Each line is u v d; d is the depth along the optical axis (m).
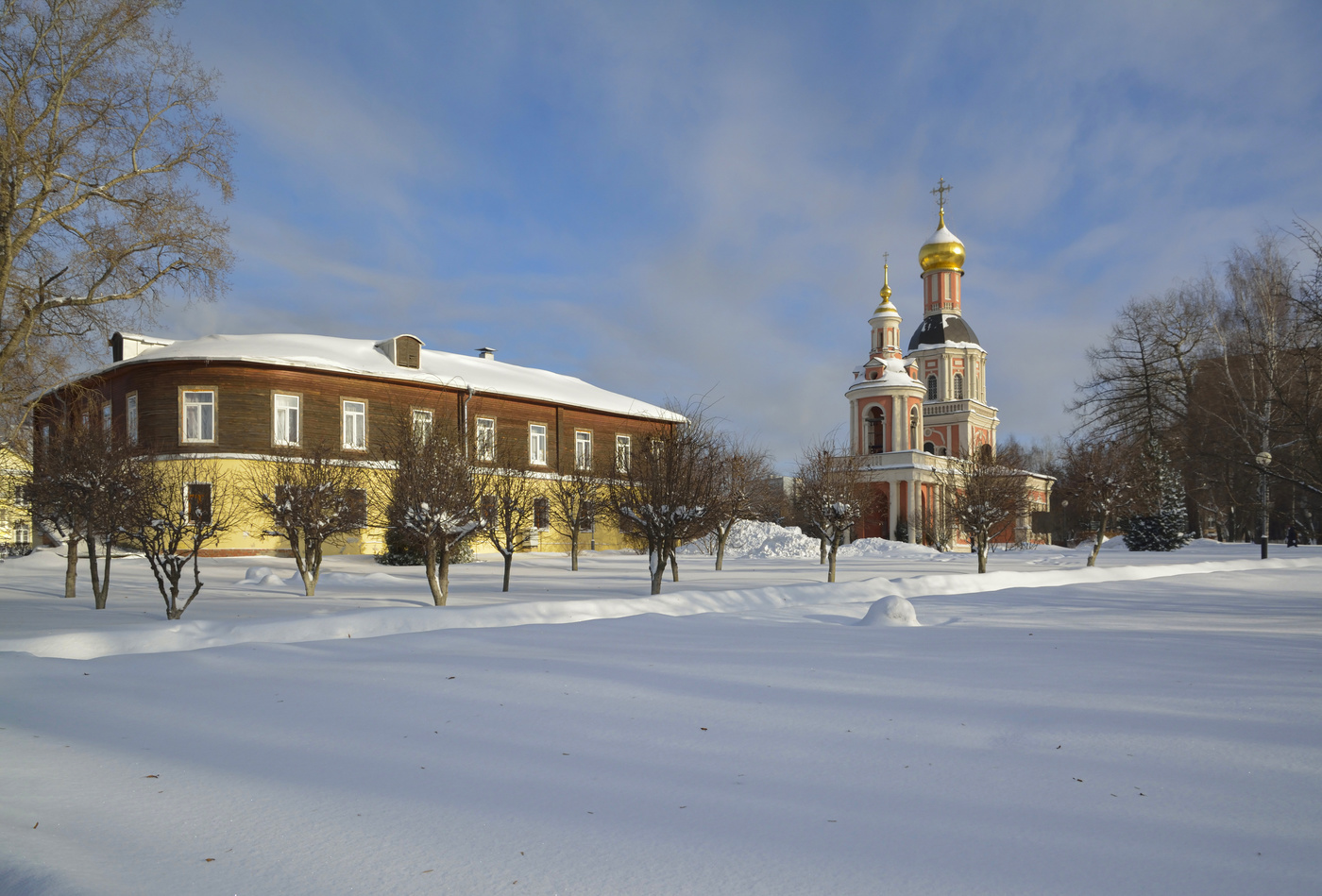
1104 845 3.89
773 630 11.77
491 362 46.53
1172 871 3.60
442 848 3.87
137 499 14.74
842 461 35.53
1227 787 4.74
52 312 20.53
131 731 6.03
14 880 3.56
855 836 4.02
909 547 43.22
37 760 5.31
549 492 30.67
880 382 56.38
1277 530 63.56
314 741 5.74
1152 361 47.69
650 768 5.13
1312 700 7.03
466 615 12.31
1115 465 32.47
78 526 16.25
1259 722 6.25
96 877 3.55
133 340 35.06
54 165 18.62
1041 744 5.66
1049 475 73.50
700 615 13.79
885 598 12.79
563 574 26.58
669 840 3.96
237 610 15.43
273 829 4.12
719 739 5.78
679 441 19.22
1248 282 40.22
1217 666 8.75
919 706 6.77
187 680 7.87
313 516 18.61
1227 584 20.94
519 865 3.68
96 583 15.95
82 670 8.30
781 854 3.79
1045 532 67.56
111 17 18.95
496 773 5.02
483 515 17.97
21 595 19.00
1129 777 4.94
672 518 18.03
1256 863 3.68
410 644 10.07
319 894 3.40
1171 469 42.53
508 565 20.39
